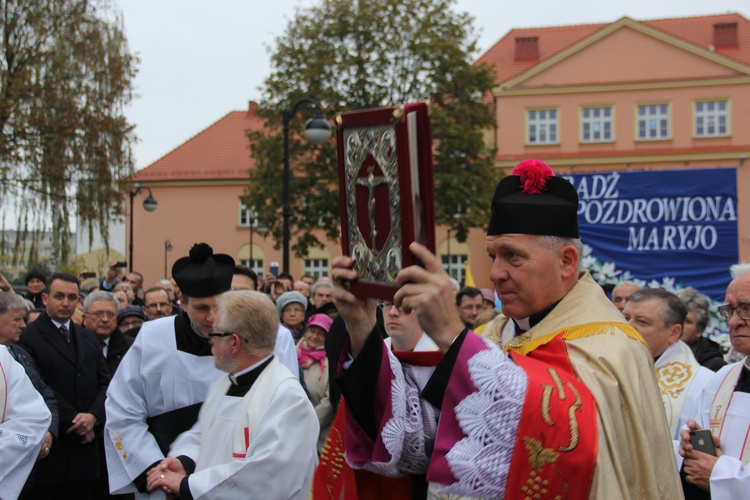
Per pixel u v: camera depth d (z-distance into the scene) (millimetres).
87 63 22562
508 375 2021
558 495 1951
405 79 25219
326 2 25281
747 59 34312
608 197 8266
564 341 2236
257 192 26375
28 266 22703
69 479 5477
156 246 38969
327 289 8711
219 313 3506
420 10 25312
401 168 1842
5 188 21906
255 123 40750
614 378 2119
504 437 1986
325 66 24594
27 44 22344
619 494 1972
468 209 25375
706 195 8039
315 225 26141
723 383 3496
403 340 3609
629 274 8203
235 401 3445
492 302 9023
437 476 2006
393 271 1919
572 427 1975
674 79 32969
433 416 2281
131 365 4141
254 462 3182
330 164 25781
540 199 2336
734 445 3285
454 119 25047
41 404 4266
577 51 33750
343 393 2248
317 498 2418
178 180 38906
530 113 33938
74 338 5801
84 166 22312
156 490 3678
